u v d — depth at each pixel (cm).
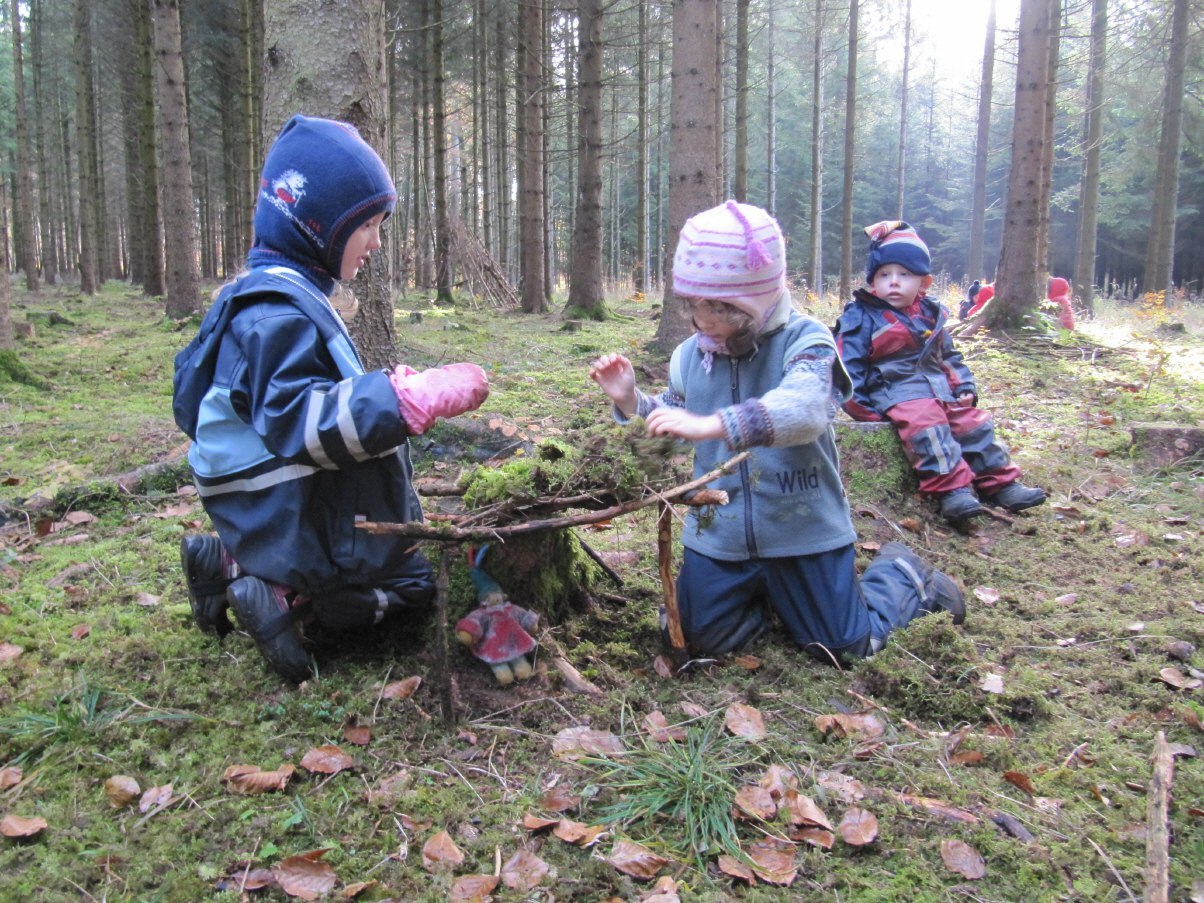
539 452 258
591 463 240
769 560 268
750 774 211
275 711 228
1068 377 720
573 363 754
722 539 267
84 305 1488
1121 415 595
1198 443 485
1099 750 226
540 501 235
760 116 3416
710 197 748
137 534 370
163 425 531
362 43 402
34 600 300
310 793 200
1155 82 2028
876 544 367
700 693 248
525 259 1371
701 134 737
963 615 296
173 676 246
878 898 173
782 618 273
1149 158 2278
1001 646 287
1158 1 1720
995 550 375
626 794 201
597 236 1208
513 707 234
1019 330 887
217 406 219
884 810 199
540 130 1347
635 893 172
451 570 267
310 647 257
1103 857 184
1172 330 1087
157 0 1039
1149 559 359
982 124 2088
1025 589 337
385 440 202
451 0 1809
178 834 186
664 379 677
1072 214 3581
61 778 204
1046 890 176
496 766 212
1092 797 206
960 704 241
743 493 265
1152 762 217
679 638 256
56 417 568
